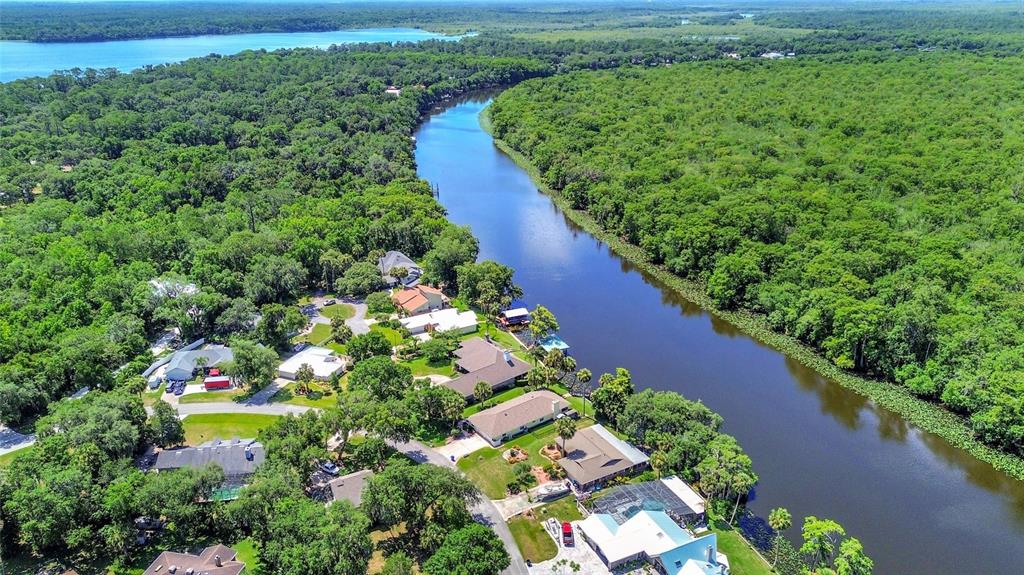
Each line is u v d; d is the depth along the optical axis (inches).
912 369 5029.5
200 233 7431.1
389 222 7711.6
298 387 5118.1
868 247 6328.7
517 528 3683.6
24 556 3452.3
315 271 6968.5
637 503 3730.3
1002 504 3956.7
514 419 4510.3
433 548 3373.5
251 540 3548.2
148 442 4333.2
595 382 5196.9
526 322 6156.5
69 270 6195.9
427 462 4197.8
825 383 5255.9
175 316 5669.3
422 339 5787.4
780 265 6402.6
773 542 3622.0
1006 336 4879.4
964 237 6604.3
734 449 3932.1
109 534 3371.1
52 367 4771.2
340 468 4156.0
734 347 5821.9
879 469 4254.4
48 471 3555.6
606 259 7775.6
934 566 3491.6
